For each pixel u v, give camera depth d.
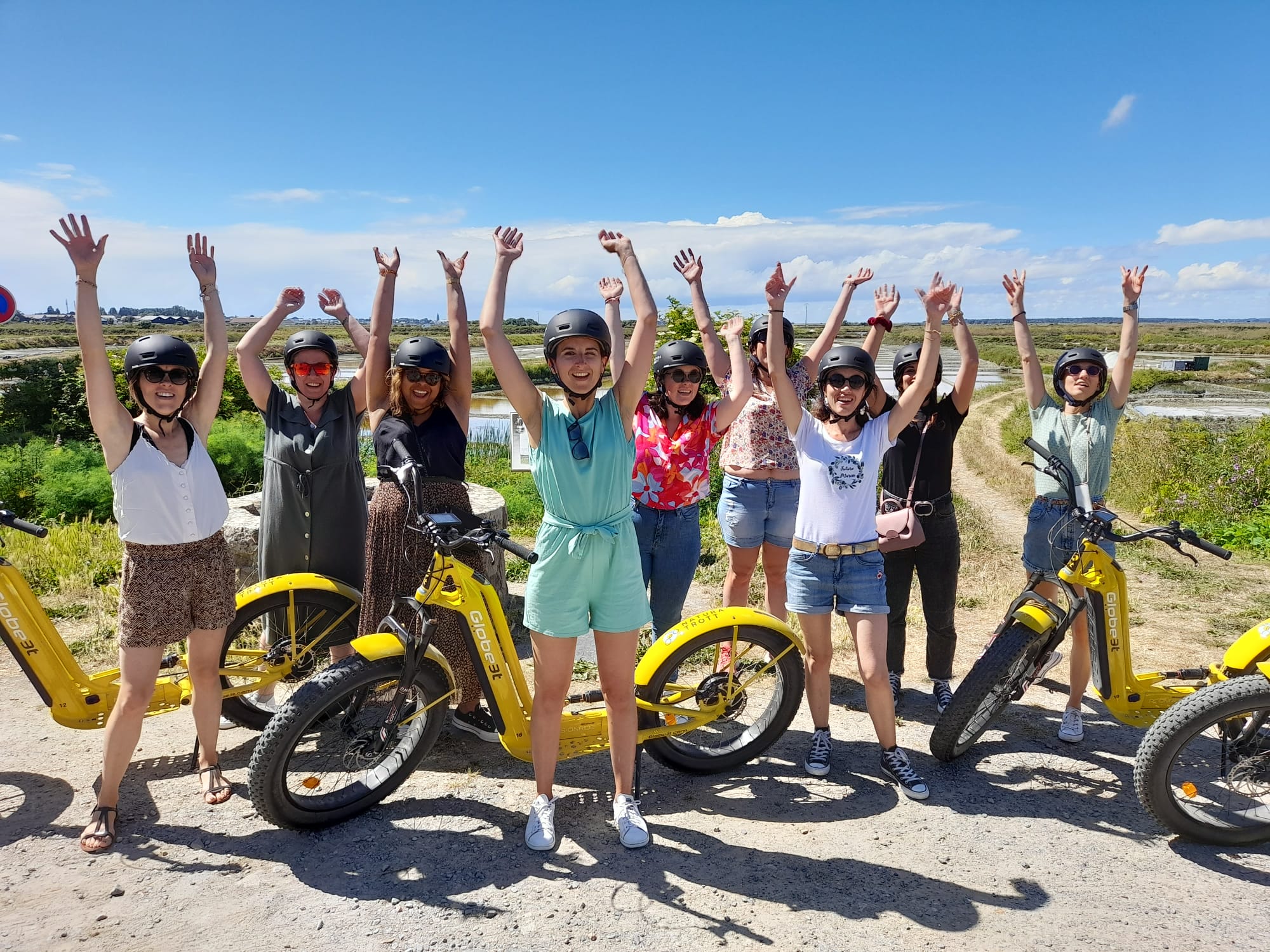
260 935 2.72
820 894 2.98
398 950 2.67
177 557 3.28
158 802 3.52
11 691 4.63
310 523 4.14
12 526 3.40
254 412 15.10
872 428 3.71
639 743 3.70
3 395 16.02
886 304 4.37
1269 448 11.65
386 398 3.98
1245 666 3.48
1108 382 4.34
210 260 3.51
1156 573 7.63
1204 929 2.81
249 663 4.13
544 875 3.08
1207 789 3.76
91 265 3.04
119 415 3.16
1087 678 4.22
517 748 3.56
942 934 2.77
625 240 3.21
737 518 4.65
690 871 3.12
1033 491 13.44
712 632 3.79
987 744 4.24
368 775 3.53
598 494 3.17
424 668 3.53
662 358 4.25
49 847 3.17
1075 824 3.49
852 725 4.47
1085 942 2.74
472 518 3.89
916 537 4.23
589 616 3.30
